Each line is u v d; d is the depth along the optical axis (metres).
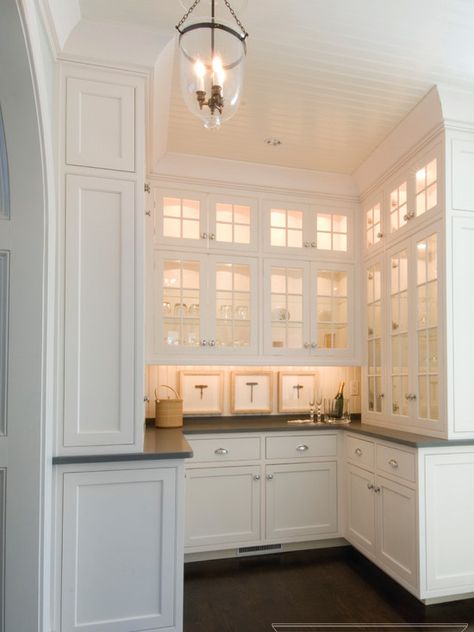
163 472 2.08
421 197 2.86
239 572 2.89
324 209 3.64
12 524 1.82
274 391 3.73
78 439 2.02
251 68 2.38
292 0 1.95
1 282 1.87
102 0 1.97
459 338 2.57
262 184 3.49
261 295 3.45
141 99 2.18
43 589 1.84
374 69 2.40
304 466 3.23
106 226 2.11
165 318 3.26
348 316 3.61
